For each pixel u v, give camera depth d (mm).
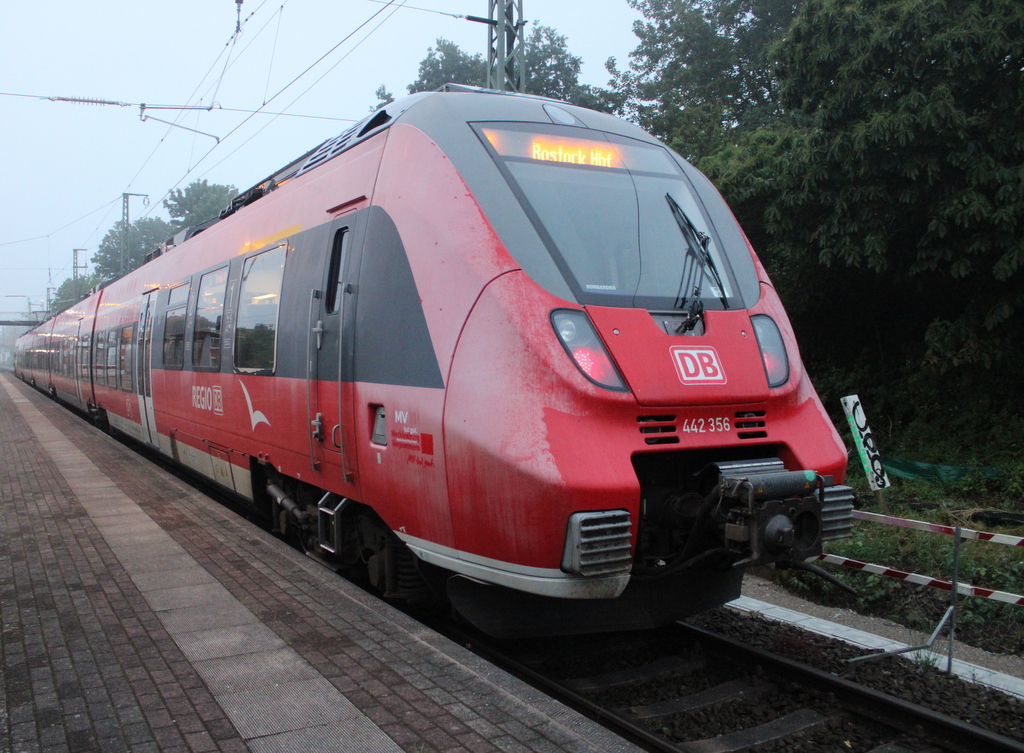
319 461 5438
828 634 5293
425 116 4812
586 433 3689
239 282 7156
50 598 4707
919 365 11016
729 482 3826
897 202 9148
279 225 6406
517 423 3688
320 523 5555
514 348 3809
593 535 3578
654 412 3877
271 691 3387
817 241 9969
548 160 4621
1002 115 8484
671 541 4340
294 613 4414
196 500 7812
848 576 6441
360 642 3959
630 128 5348
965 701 4234
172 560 5559
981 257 8961
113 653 3824
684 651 4742
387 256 4652
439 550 4176
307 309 5617
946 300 10773
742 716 4020
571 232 4289
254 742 2945
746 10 19641
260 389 6457
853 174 9070
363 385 4770
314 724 3086
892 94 8922
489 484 3746
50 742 2949
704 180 5348
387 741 2951
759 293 4801
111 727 3066
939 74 8602
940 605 5883
